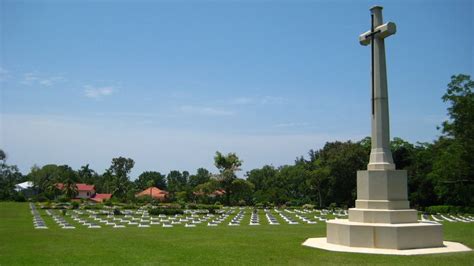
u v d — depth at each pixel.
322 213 51.00
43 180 114.50
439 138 53.59
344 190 70.38
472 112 41.00
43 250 15.70
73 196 91.81
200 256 14.09
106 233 23.16
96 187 120.94
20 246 16.91
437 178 46.78
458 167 42.84
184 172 136.12
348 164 68.25
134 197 83.69
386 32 16.98
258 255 14.20
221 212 50.53
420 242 15.50
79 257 13.99
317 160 77.44
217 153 65.19
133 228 27.62
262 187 98.56
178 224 31.92
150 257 13.93
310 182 72.75
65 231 24.78
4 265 12.62
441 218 41.06
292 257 13.73
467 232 23.19
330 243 16.92
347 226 15.95
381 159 16.88
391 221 15.95
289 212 53.69
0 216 41.34
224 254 14.47
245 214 47.06
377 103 17.22
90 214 44.91
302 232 23.77
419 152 60.84
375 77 17.36
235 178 65.44
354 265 12.27
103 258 13.78
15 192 91.00
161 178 129.50
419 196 60.22
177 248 16.08
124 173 126.19
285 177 94.44
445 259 13.13
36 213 46.28
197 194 77.81
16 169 119.25
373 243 15.43
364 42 18.16
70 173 113.81
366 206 16.69
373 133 17.33
